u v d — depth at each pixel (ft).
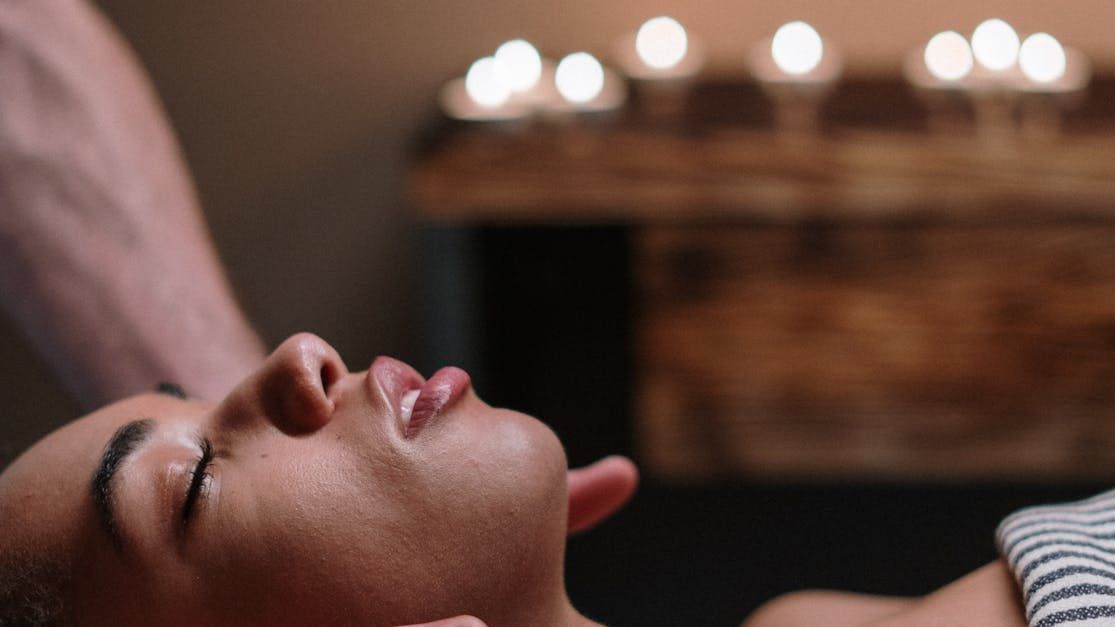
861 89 7.49
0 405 8.16
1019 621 2.49
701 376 6.55
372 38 8.34
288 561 2.29
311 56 8.38
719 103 7.14
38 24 3.71
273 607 2.30
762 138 5.94
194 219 3.83
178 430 2.51
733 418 6.63
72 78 3.70
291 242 8.68
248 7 8.32
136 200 3.65
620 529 7.06
